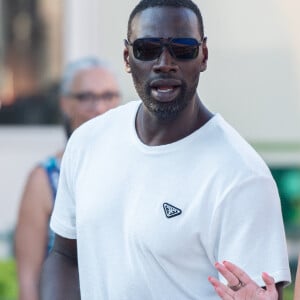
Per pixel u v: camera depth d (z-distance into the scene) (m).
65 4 24.20
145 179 10.47
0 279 23.17
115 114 11.15
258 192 10.12
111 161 10.76
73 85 15.43
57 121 24.50
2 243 23.84
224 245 10.15
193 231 10.17
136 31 10.37
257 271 10.05
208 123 10.58
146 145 10.62
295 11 24.23
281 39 24.31
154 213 10.30
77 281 11.45
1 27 24.48
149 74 10.32
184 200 10.25
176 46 10.21
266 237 10.10
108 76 15.50
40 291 11.67
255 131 24.47
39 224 14.66
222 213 10.13
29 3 24.42
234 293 9.64
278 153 24.48
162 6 10.34
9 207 24.33
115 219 10.55
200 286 10.34
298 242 24.16
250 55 24.30
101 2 23.91
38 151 24.47
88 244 10.76
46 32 24.34
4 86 24.53
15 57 24.50
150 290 10.38
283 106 24.44
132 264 10.43
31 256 14.69
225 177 10.18
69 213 11.39
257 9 24.20
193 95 10.44
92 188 10.79
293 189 24.36
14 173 24.42
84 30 24.02
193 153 10.41
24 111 24.52
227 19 24.19
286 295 21.03
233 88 24.34
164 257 10.25
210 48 24.27
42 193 14.62
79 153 11.11
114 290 10.55
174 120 10.47
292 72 24.38
